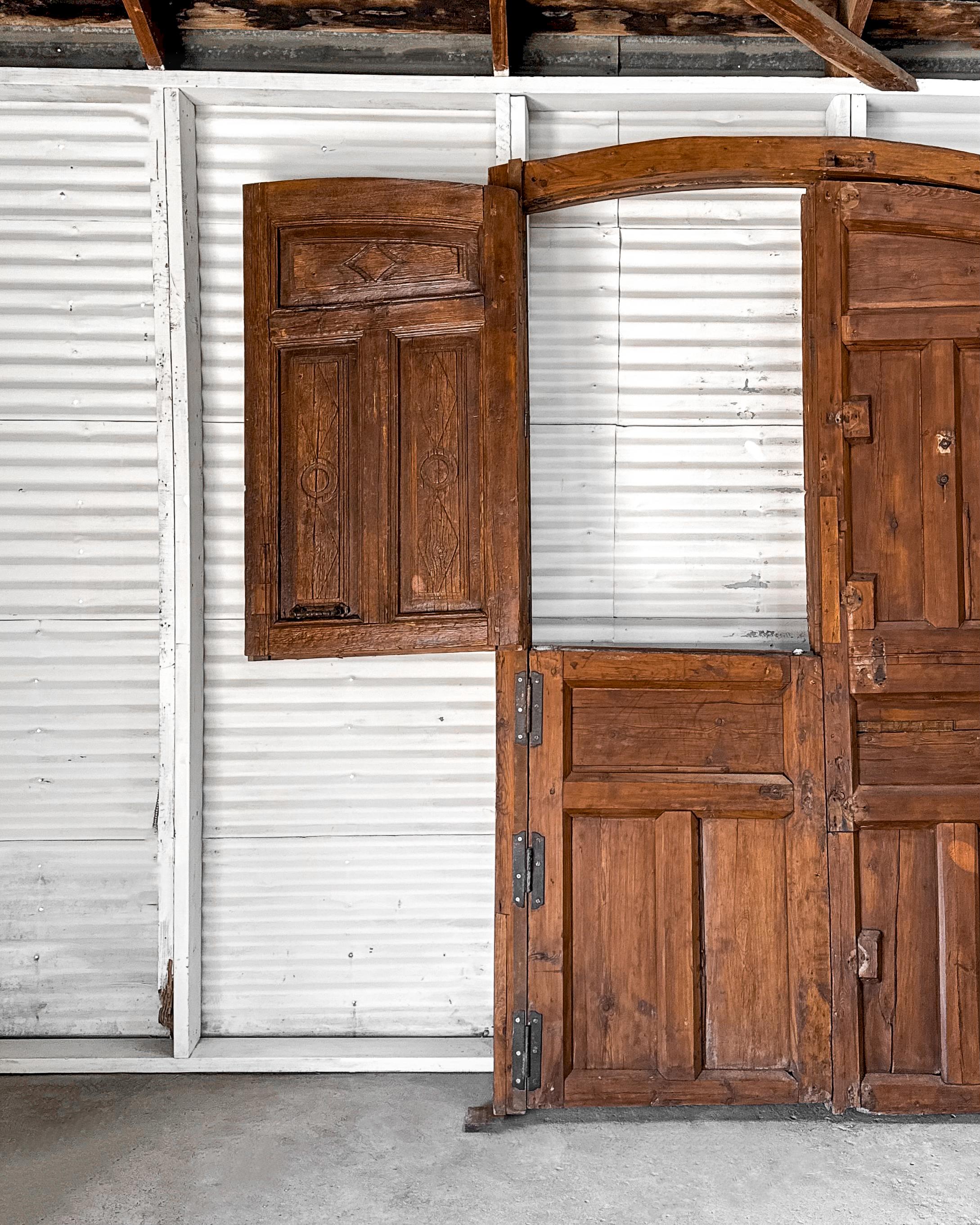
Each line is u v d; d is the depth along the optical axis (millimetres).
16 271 2965
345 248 2812
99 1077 2848
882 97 2910
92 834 3010
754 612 2994
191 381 2912
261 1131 2561
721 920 2727
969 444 2805
